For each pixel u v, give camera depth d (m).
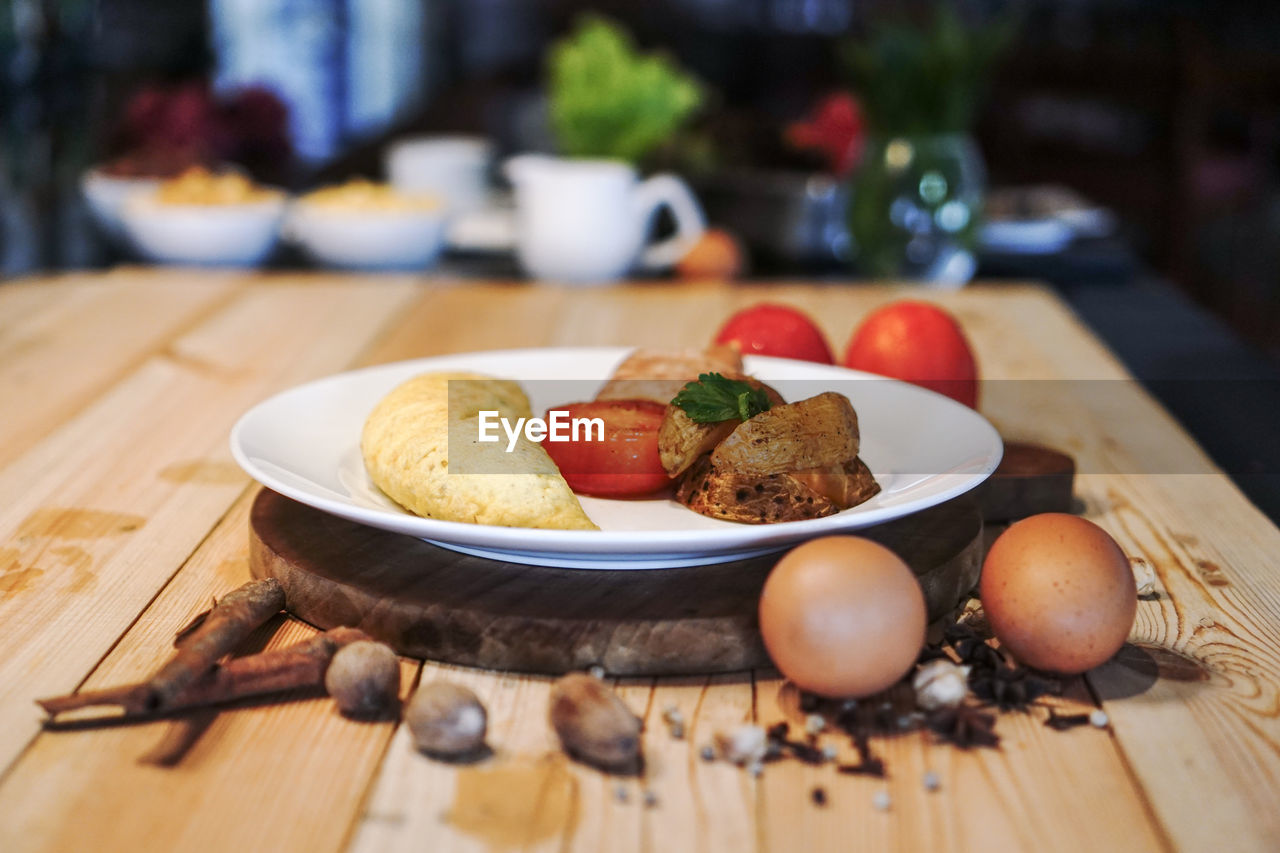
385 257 1.51
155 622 0.61
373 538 0.64
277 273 1.48
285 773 0.51
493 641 0.58
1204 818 0.50
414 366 0.78
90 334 1.09
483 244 1.69
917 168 1.38
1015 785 0.51
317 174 2.05
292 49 4.29
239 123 1.99
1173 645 0.60
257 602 0.59
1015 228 1.55
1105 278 1.48
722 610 0.58
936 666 0.55
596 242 1.46
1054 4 3.55
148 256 1.52
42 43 1.77
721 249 1.51
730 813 0.50
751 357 0.79
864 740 0.53
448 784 0.51
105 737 0.53
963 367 0.80
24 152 1.74
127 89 2.88
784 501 0.63
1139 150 2.30
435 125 2.79
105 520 0.71
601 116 1.68
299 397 0.73
